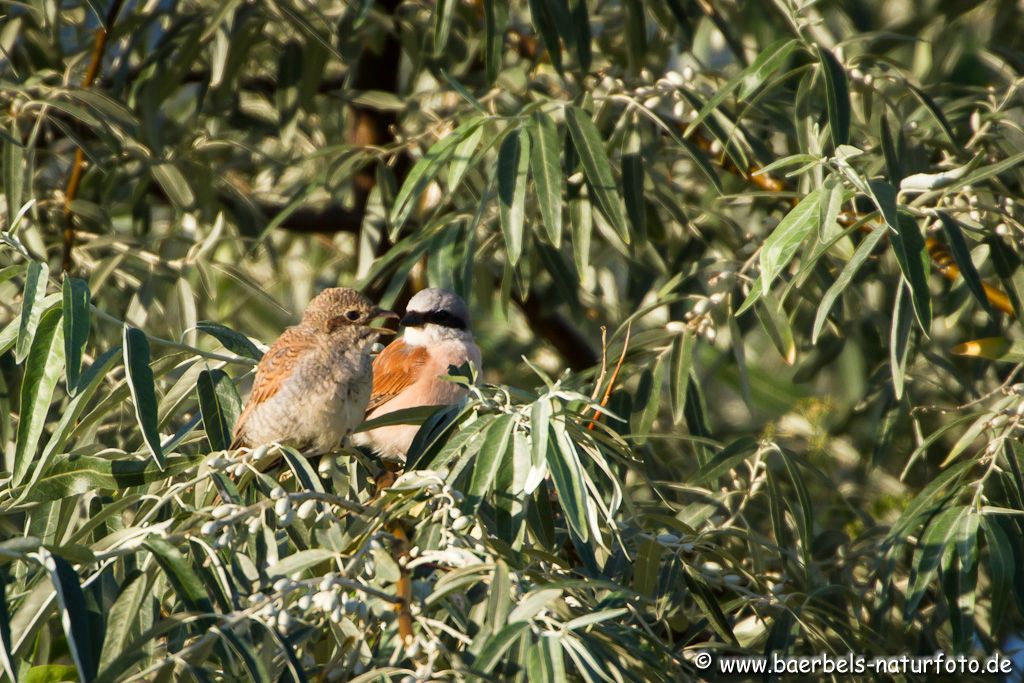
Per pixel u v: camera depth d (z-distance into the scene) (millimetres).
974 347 8953
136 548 5688
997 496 7953
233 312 14234
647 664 6141
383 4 13188
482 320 14586
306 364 8141
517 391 6984
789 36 11430
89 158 10305
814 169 9297
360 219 14133
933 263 10242
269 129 13672
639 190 10109
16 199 9922
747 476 9969
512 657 5629
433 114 12531
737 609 8539
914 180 7938
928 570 7355
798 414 12703
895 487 11648
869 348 11961
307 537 6484
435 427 7180
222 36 11375
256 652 5254
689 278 10219
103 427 9742
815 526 10758
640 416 9609
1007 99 10383
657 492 7898
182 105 14320
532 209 10547
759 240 11180
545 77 13016
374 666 5574
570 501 6082
